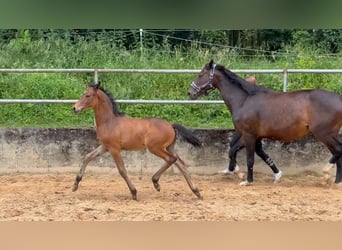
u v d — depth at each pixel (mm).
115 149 9406
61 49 15883
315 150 11531
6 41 16984
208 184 10930
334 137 10305
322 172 11516
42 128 11648
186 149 11664
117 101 11875
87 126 12227
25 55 15586
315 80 14375
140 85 14234
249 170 10766
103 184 10859
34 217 8219
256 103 10633
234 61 15703
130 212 8562
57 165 11695
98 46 15906
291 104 10438
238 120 10742
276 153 11594
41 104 13250
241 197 9711
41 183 10883
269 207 8945
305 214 8516
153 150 9359
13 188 10414
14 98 13719
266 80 14477
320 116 10234
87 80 14703
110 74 14602
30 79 14125
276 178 11000
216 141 11648
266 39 17844
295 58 16016
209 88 11125
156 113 13359
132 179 11375
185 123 13039
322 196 9836
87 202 9211
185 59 15539
